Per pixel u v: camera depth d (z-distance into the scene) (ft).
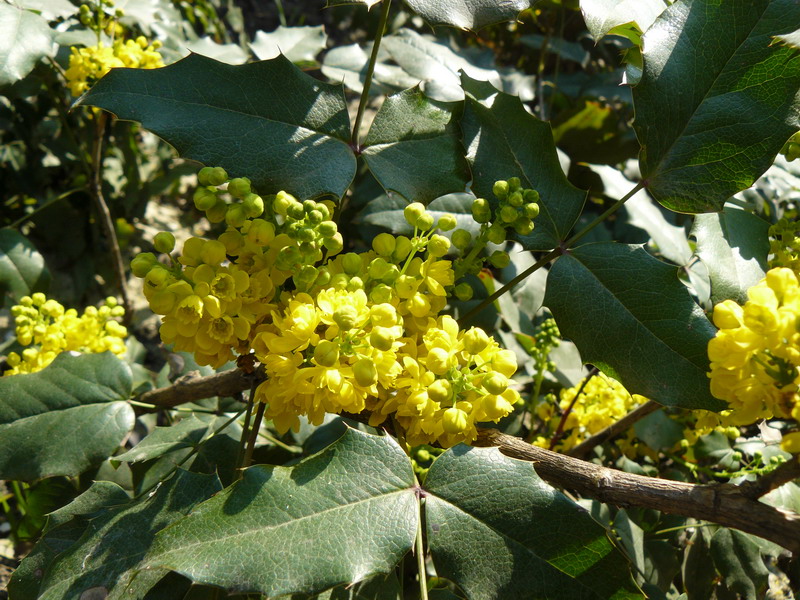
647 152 0.66
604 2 0.69
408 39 1.39
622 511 1.01
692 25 0.64
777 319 0.46
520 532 0.56
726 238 0.78
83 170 1.87
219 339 0.62
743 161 0.64
